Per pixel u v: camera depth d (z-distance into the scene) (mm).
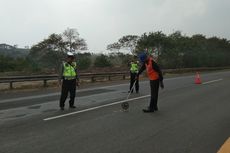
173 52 42062
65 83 10812
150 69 10203
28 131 7688
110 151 6117
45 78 19766
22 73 31297
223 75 31328
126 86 19672
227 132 7551
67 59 10945
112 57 49844
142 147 6363
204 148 6285
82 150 6184
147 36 43250
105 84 21438
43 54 45344
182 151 6102
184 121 8781
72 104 11133
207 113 9984
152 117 9328
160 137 7105
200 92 15812
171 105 11602
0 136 7223
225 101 12602
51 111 10422
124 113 9992
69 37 46219
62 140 6883
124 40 49250
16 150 6195
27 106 11602
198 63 45344
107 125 8281
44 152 6074
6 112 10328
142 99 13242
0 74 29672
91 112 10180
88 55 47469
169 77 28609
